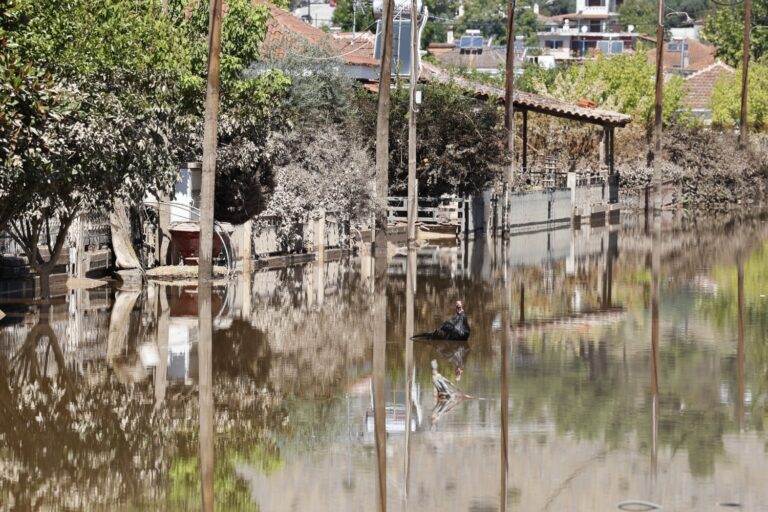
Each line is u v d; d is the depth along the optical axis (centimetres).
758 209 14675
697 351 4916
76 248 6688
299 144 8456
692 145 14688
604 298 6575
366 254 8962
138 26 6219
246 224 7550
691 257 8906
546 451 3453
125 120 5716
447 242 9944
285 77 7762
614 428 3703
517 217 11225
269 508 2964
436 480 3194
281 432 3669
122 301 6150
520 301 6425
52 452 3441
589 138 14188
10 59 4616
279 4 12762
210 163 6212
